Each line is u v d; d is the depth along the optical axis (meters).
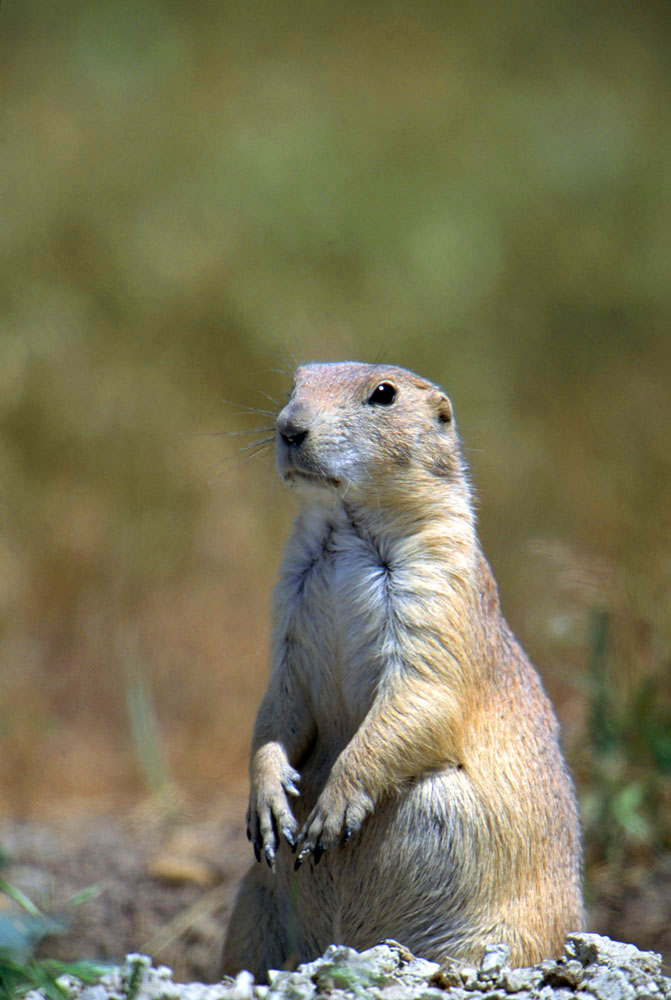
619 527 18.45
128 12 30.72
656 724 13.46
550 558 18.14
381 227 25.16
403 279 24.36
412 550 9.81
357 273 24.27
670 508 15.99
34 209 23.94
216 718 16.95
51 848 13.58
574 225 27.94
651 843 12.96
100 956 11.51
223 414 21.23
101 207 24.17
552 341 24.86
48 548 19.02
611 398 23.25
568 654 16.41
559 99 31.16
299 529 10.29
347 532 10.05
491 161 28.73
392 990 7.88
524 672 10.38
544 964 8.48
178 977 11.48
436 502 9.99
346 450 9.84
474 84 31.33
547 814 9.94
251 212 24.86
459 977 8.32
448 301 24.36
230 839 13.99
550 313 25.58
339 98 29.45
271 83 29.59
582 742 14.03
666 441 21.23
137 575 18.94
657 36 35.81
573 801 10.49
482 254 25.98
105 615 18.39
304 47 31.84
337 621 9.94
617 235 27.84
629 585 14.49
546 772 10.07
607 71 33.41
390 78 30.89
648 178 29.30
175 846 13.64
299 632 10.12
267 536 19.77
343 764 9.33
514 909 9.59
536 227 27.41
